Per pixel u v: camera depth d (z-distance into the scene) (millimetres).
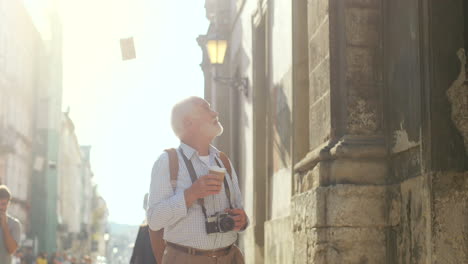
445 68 4551
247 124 12883
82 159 82438
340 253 5062
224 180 3785
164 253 3693
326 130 5520
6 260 6508
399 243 4902
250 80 12484
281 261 8641
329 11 5523
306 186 5836
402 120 4965
